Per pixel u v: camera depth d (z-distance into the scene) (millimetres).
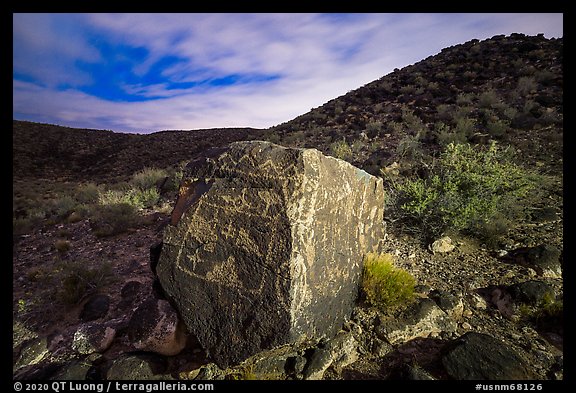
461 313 2859
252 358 2293
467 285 3287
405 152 7840
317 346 2434
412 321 2645
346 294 2762
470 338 2361
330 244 2514
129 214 6836
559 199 4953
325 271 2424
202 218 2428
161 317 2486
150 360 2389
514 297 2867
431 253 4078
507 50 16906
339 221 2668
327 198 2465
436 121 10500
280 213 2152
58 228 6879
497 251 3867
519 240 3988
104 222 6668
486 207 4297
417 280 3461
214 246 2330
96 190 11602
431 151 7938
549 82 11094
